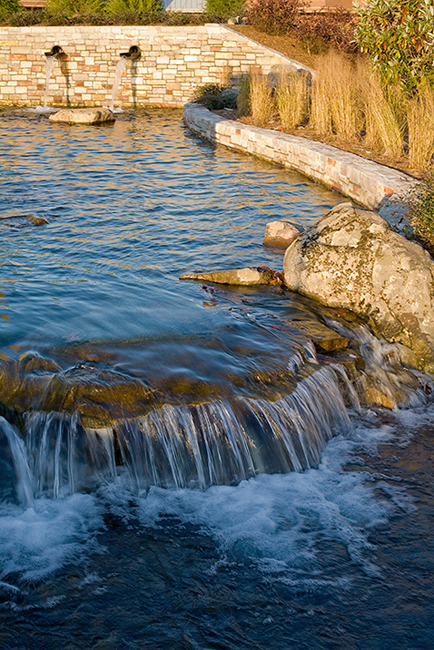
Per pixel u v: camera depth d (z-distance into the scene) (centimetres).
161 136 2017
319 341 650
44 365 546
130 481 491
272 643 360
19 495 472
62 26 2712
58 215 1097
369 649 357
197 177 1432
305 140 1577
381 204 1088
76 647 355
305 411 554
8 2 3138
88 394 502
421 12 1288
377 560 427
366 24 1425
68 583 401
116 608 383
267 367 575
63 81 2748
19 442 486
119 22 2869
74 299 717
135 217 1097
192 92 2725
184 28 2642
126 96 2762
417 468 534
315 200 1247
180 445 496
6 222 1037
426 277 717
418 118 1212
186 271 842
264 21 2784
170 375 543
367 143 1503
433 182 916
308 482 513
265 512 473
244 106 2139
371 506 482
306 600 392
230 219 1097
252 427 518
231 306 729
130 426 486
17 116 2436
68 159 1597
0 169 1456
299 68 2427
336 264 755
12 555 421
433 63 1305
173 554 428
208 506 479
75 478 484
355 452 557
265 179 1434
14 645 355
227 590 399
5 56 2723
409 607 387
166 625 372
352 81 1595
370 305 735
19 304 689
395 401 637
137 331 632
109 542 437
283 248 945
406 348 711
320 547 438
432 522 465
